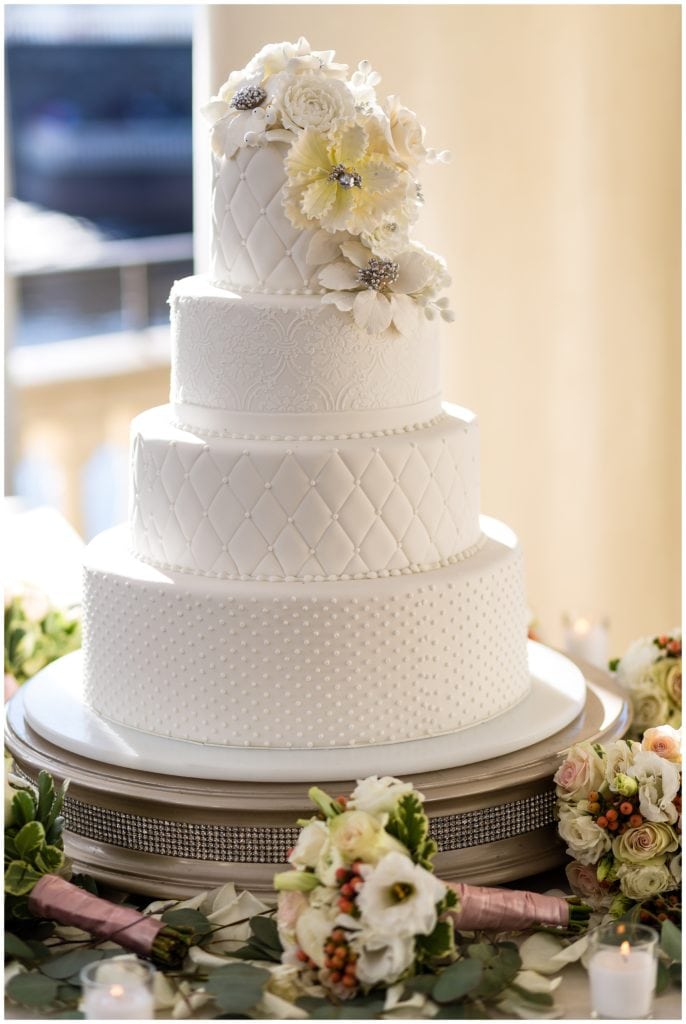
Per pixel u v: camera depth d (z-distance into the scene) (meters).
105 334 7.57
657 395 4.59
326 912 1.90
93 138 8.00
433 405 2.43
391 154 2.26
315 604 2.18
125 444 6.93
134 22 7.91
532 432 4.54
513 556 2.44
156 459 2.33
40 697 2.54
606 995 1.90
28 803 2.13
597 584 4.67
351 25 4.15
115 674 2.37
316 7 4.12
